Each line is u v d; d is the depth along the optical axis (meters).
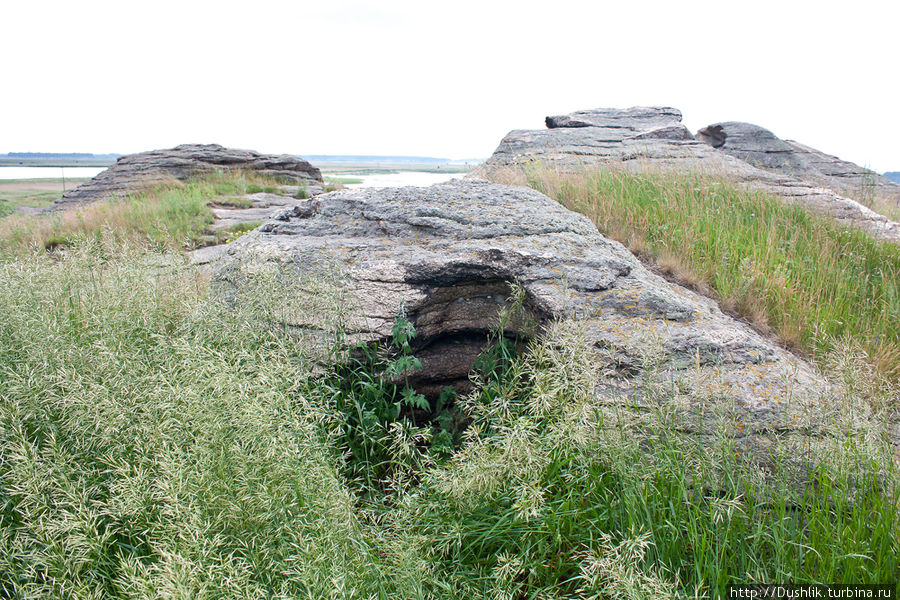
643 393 3.59
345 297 4.32
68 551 2.12
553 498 2.93
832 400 3.29
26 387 2.74
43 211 19.14
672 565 2.62
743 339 4.11
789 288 5.52
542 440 2.88
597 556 2.54
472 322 4.65
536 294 4.36
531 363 3.75
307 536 2.18
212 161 22.25
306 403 2.73
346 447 3.71
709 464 2.91
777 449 3.21
